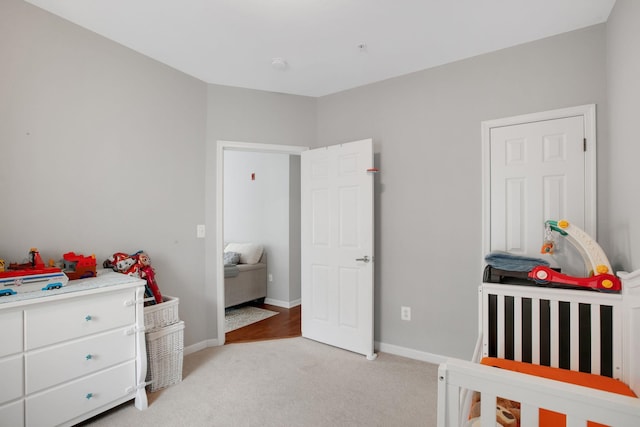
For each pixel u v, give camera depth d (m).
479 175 2.59
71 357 1.77
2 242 1.87
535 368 1.62
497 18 2.11
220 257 3.15
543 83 2.36
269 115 3.32
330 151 3.13
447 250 2.73
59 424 1.72
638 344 1.49
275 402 2.16
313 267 3.26
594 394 0.84
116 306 1.96
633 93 1.70
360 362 2.77
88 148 2.26
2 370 1.53
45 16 2.04
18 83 1.93
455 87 2.70
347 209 3.01
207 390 2.31
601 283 1.67
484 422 0.98
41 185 2.03
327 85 3.20
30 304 1.60
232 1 1.94
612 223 2.03
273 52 2.57
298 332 3.54
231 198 5.29
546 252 2.11
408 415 2.02
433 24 2.18
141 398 2.07
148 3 1.96
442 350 2.74
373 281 2.94
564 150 2.30
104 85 2.35
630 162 1.74
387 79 3.04
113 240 2.40
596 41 2.19
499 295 1.85
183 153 2.90
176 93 2.85
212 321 3.13
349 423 1.94
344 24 2.19
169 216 2.79
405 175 2.93
